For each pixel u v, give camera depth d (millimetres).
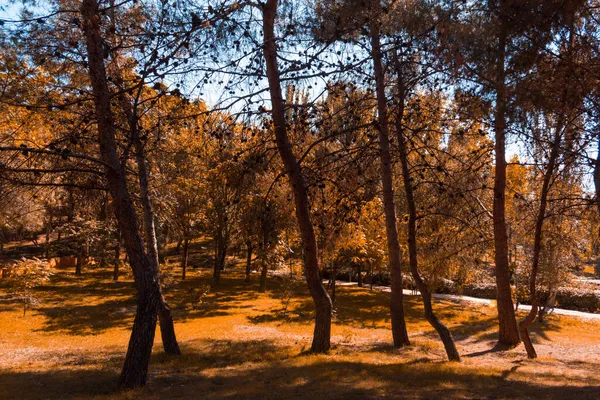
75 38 8242
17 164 8398
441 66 8047
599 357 14062
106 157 8266
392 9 8508
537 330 19891
